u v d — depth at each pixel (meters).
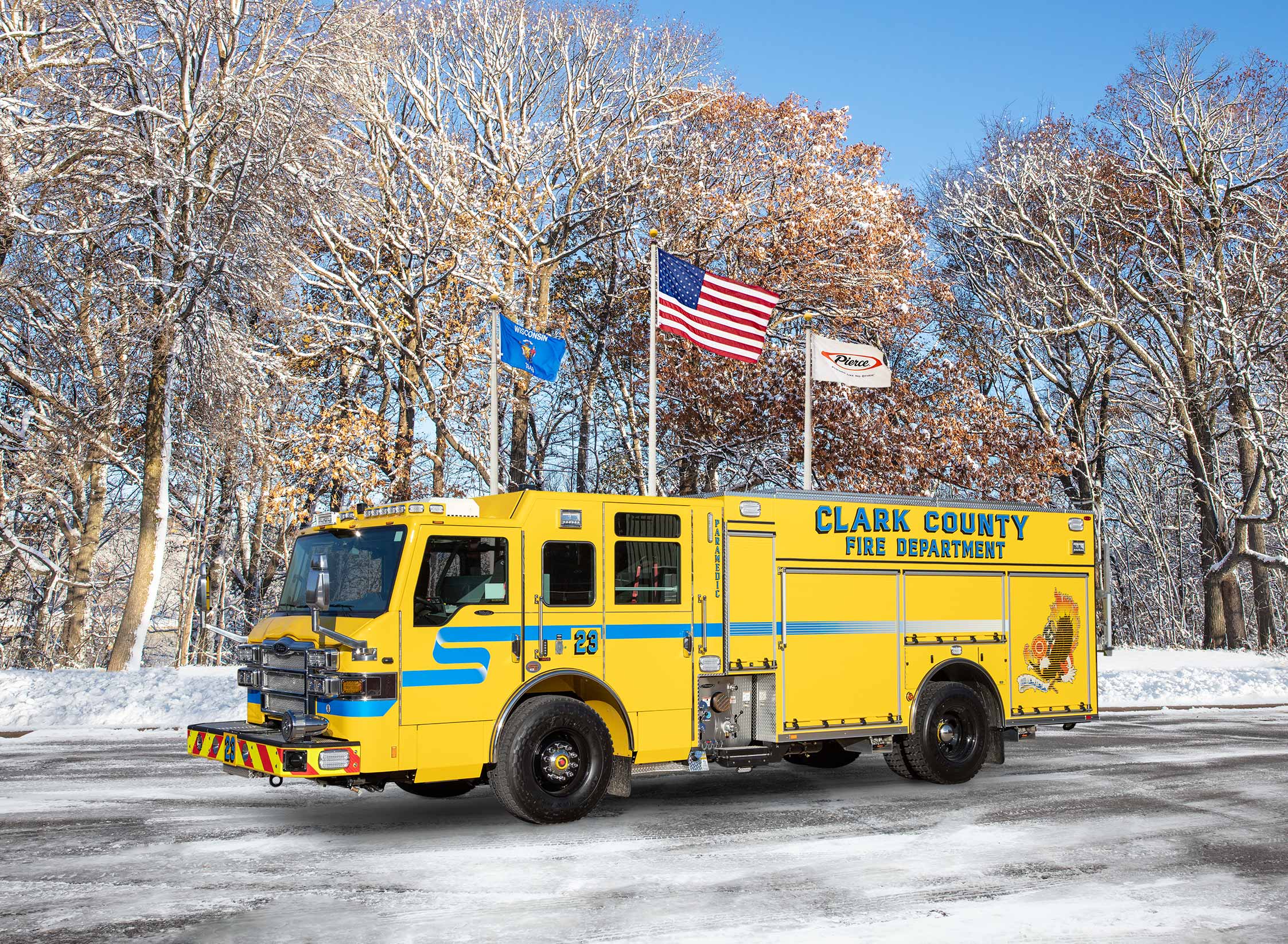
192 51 23.33
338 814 9.54
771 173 33.09
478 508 9.40
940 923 6.35
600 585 9.26
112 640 34.94
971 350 38.81
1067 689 12.20
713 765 12.79
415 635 8.29
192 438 27.27
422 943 5.95
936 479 30.80
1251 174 37.56
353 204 27.70
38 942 5.93
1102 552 12.70
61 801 10.10
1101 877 7.48
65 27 23.66
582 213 33.84
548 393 36.38
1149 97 39.38
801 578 10.44
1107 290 40.81
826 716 10.48
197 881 7.20
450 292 28.94
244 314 24.66
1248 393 35.09
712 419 32.41
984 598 11.68
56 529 31.55
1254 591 39.66
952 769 11.17
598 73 34.41
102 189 22.50
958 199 42.16
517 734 8.68
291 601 9.34
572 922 6.35
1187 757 13.41
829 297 32.72
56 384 26.73
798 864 7.77
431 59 33.22
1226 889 7.19
